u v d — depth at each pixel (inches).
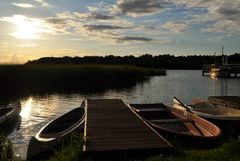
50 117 757.9
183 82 1979.6
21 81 1526.8
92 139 332.5
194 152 315.6
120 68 2001.7
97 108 574.2
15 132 596.1
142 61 3826.3
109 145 308.0
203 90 1460.4
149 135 351.6
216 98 737.0
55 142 381.1
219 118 507.2
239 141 314.7
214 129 424.2
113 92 1327.5
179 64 5187.0
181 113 567.2
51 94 1227.9
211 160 274.5
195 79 2343.8
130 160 284.7
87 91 1343.5
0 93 1251.2
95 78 1760.6
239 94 1299.2
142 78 2004.2
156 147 299.3
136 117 476.1
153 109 635.5
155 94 1279.5
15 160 347.3
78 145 304.3
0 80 1469.0
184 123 528.1
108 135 351.9
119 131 373.1
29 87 1459.2
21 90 1348.4
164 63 5054.1
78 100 1067.3
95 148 296.8
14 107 737.0
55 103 995.3
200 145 381.1
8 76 1485.0
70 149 307.3
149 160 271.0
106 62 3235.7
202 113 547.2
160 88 1533.0
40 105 952.3
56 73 1660.9
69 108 898.1
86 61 2938.0
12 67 1498.5
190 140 387.2
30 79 1569.9
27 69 1545.3
